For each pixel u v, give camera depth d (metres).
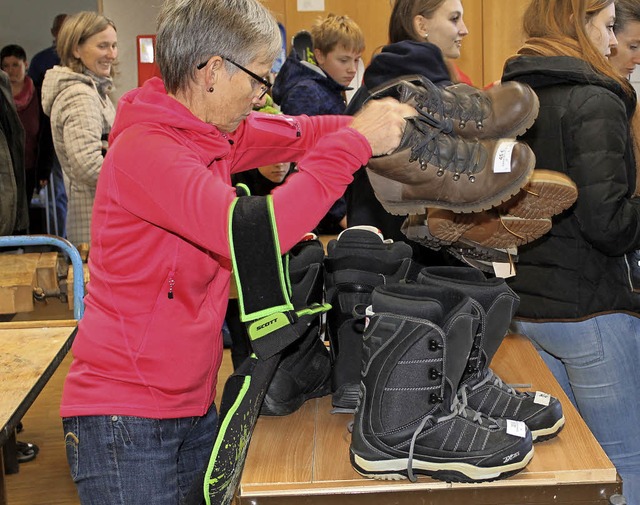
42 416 3.20
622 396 1.65
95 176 2.96
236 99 1.14
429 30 1.92
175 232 1.09
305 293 1.37
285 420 1.38
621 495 1.15
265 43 1.11
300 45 3.25
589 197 1.52
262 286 1.05
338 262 1.39
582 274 1.61
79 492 1.23
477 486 1.14
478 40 4.30
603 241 1.54
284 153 1.47
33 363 1.42
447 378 1.17
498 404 1.27
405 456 1.14
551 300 1.64
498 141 1.22
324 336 1.76
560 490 1.14
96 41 3.04
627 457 1.68
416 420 1.15
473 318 1.19
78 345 1.22
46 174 4.13
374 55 1.83
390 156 1.17
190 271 1.17
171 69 1.12
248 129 1.39
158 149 1.08
